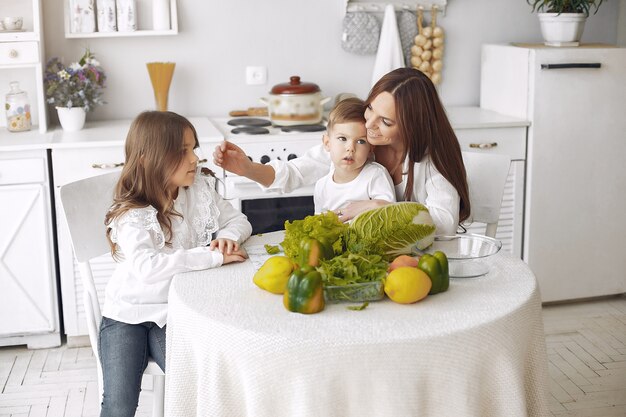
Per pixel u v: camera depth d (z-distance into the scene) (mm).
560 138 3670
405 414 1621
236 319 1706
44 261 3359
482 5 4051
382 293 1788
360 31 3855
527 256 3773
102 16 3605
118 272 2201
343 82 3998
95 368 3266
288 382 1612
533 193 3699
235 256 2086
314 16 3889
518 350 1731
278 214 3439
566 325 3641
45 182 3295
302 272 1736
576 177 3734
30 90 3686
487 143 3623
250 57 3875
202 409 1732
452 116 3756
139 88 3805
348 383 1606
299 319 1702
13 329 3396
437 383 1632
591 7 4195
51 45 3660
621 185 3799
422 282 1754
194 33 3795
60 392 3059
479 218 2686
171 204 2229
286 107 3557
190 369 1794
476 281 1923
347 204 2277
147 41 3760
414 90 2188
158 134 2168
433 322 1677
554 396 2988
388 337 1607
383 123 2191
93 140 3283
